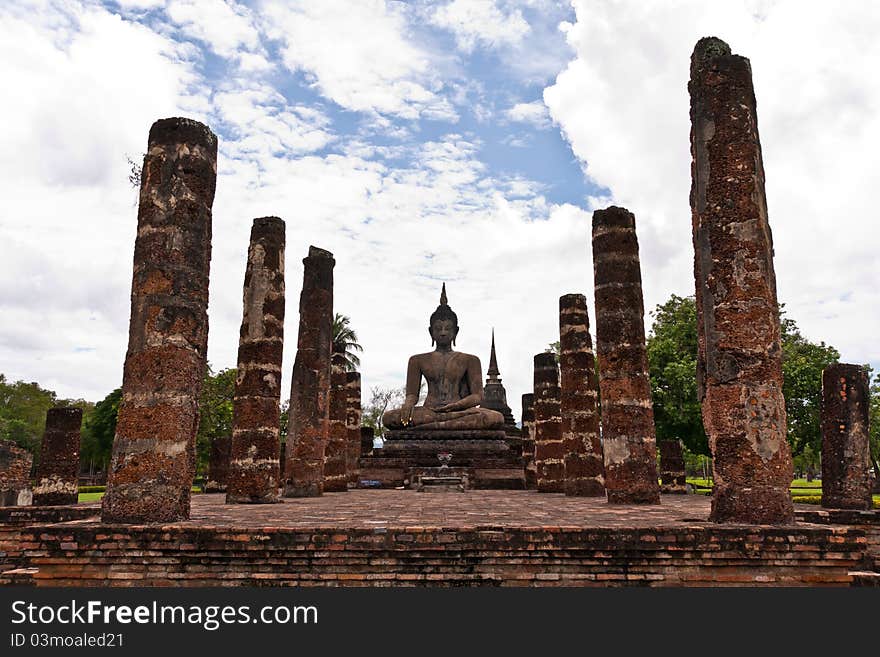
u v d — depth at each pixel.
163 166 9.86
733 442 8.79
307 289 19.09
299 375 18.45
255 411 15.20
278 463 15.42
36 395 61.72
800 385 25.61
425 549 7.54
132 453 8.94
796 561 7.54
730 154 9.48
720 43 9.94
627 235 15.41
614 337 14.95
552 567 7.56
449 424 28.42
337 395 22.53
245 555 7.59
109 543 7.71
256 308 15.95
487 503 14.12
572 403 18.61
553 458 21.28
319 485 17.97
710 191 9.55
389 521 8.80
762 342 8.97
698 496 18.91
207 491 21.55
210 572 7.60
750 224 9.27
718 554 7.56
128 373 9.30
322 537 7.59
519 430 37.69
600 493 17.95
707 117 9.71
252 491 14.72
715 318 9.23
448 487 22.92
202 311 9.84
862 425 13.34
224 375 43.62
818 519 10.10
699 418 26.67
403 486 25.53
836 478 13.30
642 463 14.30
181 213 9.74
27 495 20.39
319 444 18.19
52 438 16.28
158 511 8.80
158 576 7.62
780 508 8.46
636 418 14.50
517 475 26.86
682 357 27.91
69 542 7.73
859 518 10.78
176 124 10.00
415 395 30.09
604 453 14.77
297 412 18.19
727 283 9.22
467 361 30.23
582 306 19.25
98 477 53.81
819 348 27.25
